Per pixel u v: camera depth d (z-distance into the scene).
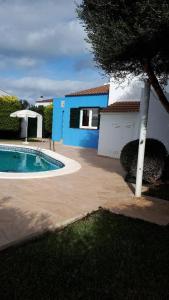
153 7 4.98
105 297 3.39
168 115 13.81
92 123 20.83
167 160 9.81
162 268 4.11
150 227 5.57
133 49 6.14
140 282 3.74
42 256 4.20
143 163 8.43
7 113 24.88
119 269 4.01
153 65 7.46
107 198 7.54
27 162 16.59
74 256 4.27
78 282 3.64
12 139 26.81
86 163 13.78
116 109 15.84
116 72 7.47
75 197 7.44
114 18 5.86
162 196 8.00
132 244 4.78
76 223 5.62
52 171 11.09
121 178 10.38
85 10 6.44
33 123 29.73
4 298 3.23
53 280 3.63
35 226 5.16
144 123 7.65
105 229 5.34
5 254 4.21
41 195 7.42
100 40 6.08
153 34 5.46
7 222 5.28
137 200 7.47
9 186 8.19
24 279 3.60
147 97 7.57
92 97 20.42
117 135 15.95
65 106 22.89
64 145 22.78
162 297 3.46
